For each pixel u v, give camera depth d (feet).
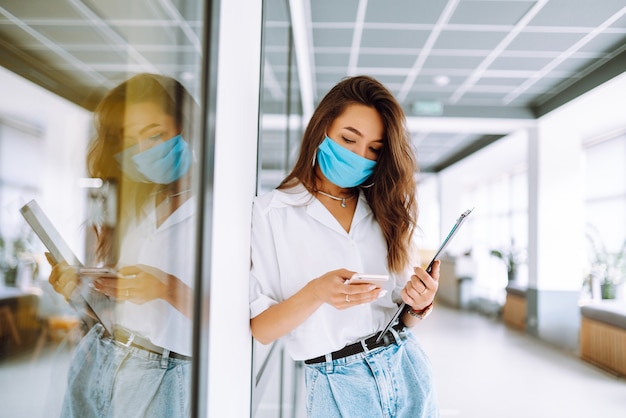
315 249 4.28
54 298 1.75
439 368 17.92
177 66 2.74
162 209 2.61
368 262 4.46
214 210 3.08
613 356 17.51
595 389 15.31
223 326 3.34
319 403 4.14
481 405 13.74
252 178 4.60
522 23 14.51
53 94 1.71
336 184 4.40
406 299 4.09
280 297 4.34
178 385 2.76
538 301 22.62
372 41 15.97
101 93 2.01
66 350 1.84
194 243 2.86
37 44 1.65
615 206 23.88
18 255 1.56
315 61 17.87
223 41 3.28
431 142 31.91
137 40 2.27
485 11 13.76
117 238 2.16
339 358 4.17
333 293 3.72
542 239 22.63
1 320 1.50
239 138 3.85
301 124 17.28
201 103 2.90
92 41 1.94
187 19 2.86
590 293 23.09
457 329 26.37
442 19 14.30
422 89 21.18
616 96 18.92
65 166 1.79
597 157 25.41
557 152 22.71
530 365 18.39
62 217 1.78
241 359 3.98
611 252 23.45
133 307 2.33
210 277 2.99
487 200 43.50
